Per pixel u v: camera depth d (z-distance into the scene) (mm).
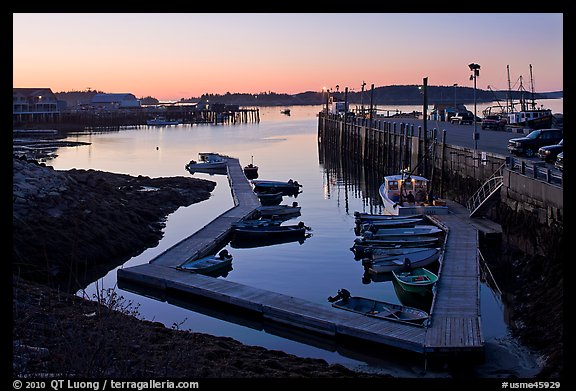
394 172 64250
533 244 28312
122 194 46000
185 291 25641
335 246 35500
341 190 58281
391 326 20344
